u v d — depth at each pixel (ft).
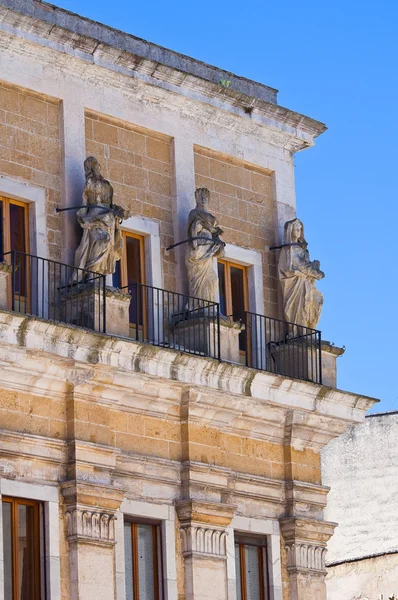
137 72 136.98
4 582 119.96
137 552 129.08
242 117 145.18
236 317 143.23
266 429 139.64
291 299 144.36
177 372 129.80
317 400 141.08
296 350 142.72
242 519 136.87
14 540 121.19
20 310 126.62
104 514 125.29
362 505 198.80
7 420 121.80
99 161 134.41
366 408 145.59
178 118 140.87
